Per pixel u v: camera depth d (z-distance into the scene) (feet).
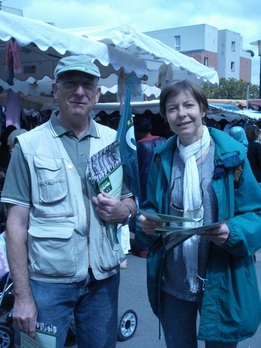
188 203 7.75
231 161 7.47
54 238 7.29
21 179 7.39
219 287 7.60
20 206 7.42
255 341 13.41
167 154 8.21
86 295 7.97
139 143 21.09
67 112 7.57
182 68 20.38
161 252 8.27
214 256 7.68
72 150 7.64
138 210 7.62
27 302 7.34
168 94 7.83
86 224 7.57
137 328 14.11
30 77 20.90
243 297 7.58
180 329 8.28
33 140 7.48
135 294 16.98
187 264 7.84
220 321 7.56
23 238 7.44
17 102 21.08
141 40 17.47
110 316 8.18
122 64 16.79
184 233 7.21
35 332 7.45
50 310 7.43
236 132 27.61
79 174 7.61
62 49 13.82
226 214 7.53
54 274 7.38
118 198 7.98
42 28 13.10
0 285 12.14
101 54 15.60
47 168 7.33
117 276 8.29
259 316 7.87
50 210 7.36
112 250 7.91
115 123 31.40
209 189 7.70
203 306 7.63
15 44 12.99
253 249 7.47
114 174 7.88
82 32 16.70
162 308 8.46
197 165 7.86
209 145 7.88
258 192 7.69
